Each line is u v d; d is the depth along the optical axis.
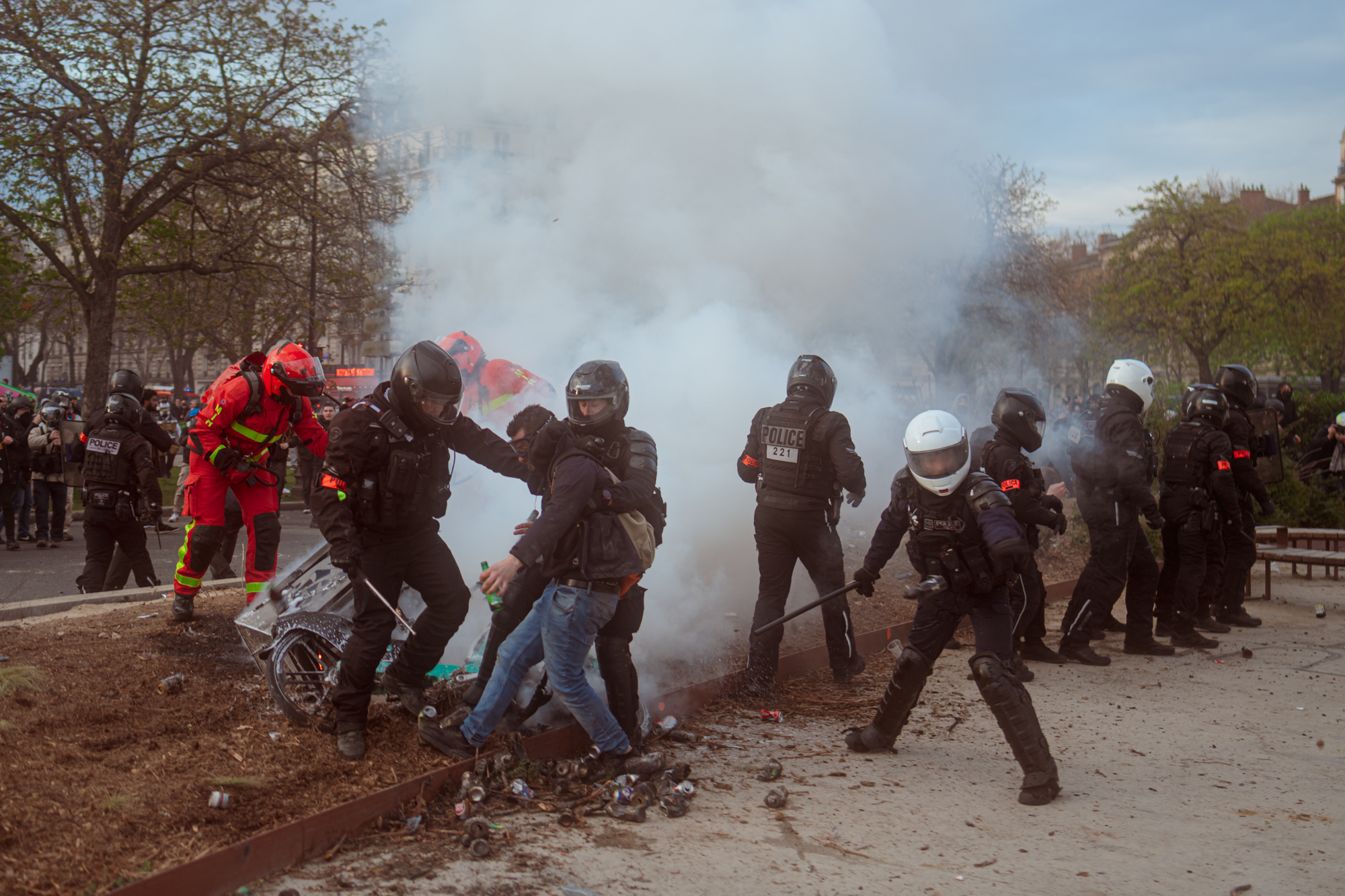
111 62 15.00
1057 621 7.82
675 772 3.87
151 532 12.54
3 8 14.45
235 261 16.78
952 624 4.23
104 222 16.19
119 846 2.87
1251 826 3.58
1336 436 12.08
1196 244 33.62
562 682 3.71
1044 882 3.09
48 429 11.45
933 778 4.08
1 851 2.77
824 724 4.83
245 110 14.84
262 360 5.61
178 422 24.36
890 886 3.04
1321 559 8.51
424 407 3.70
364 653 3.68
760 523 5.29
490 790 3.62
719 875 3.07
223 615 5.96
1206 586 7.41
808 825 3.52
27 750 3.50
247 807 3.21
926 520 4.04
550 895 2.88
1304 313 33.00
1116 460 6.26
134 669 4.69
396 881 2.93
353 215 13.15
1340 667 6.27
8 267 18.03
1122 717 5.06
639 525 3.81
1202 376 33.88
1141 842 3.42
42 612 6.39
